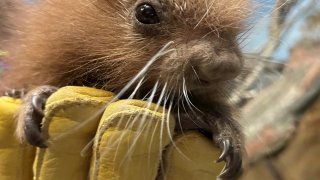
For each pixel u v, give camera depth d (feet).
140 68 0.51
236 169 0.48
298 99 0.94
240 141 0.51
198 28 0.50
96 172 0.46
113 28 0.52
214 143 0.49
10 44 0.57
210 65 0.46
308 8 0.73
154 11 0.51
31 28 0.56
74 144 0.46
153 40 0.51
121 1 0.53
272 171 0.94
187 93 0.51
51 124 0.45
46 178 0.46
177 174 0.48
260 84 0.79
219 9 0.51
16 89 0.54
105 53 0.52
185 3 0.51
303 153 0.97
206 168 0.48
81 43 0.53
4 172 0.48
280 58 0.84
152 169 0.46
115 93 0.52
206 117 0.51
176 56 0.49
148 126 0.45
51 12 0.55
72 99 0.45
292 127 0.95
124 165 0.46
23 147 0.48
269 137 0.94
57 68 0.54
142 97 0.52
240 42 0.56
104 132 0.45
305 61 0.92
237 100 0.64
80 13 0.53
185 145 0.48
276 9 0.61
